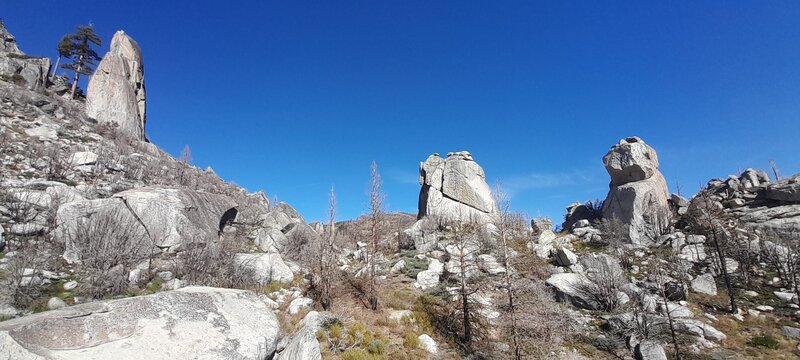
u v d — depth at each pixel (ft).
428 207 142.41
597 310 78.23
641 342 60.49
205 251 76.33
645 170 130.31
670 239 111.75
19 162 92.48
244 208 126.41
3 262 58.39
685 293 81.35
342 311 67.21
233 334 26.48
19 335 19.30
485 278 74.54
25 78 153.38
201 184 133.18
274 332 29.48
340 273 85.35
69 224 70.33
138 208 79.15
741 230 108.06
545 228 148.56
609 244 115.14
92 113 142.92
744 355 59.98
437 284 88.33
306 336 27.37
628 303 77.61
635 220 121.49
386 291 82.17
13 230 66.64
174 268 70.69
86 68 175.11
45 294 54.70
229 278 71.92
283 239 104.32
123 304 24.30
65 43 171.22
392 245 124.57
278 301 69.15
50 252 66.03
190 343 24.06
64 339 20.66
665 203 128.16
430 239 118.52
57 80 180.14
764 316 74.02
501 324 64.13
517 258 92.99
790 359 58.23
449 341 63.87
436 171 149.69
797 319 71.26
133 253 71.46
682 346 62.85
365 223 124.67
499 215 69.31
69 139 117.91
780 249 92.27
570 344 63.67
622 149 135.44
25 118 119.24
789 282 83.46
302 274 87.10
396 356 52.95
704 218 106.52
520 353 57.36
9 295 50.75
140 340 22.65
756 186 132.16
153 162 128.16
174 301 26.13
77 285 58.85
